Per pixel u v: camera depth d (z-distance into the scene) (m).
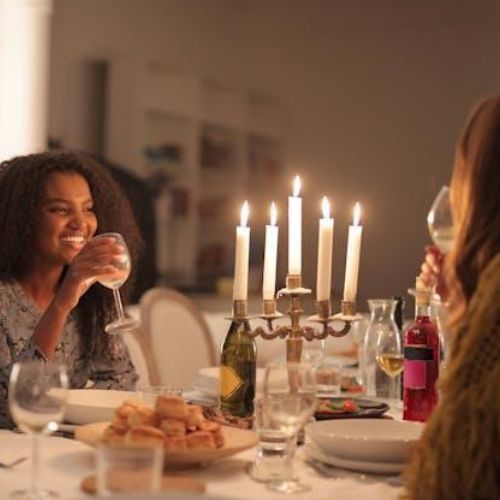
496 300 1.75
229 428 2.26
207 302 9.73
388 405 2.81
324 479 2.05
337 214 10.95
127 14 9.19
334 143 11.00
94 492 1.76
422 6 10.54
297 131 11.20
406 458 2.07
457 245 1.92
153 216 7.63
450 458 1.73
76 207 3.09
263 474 2.04
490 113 1.91
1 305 2.94
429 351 2.59
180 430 2.04
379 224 10.77
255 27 11.38
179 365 4.64
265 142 11.32
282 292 2.55
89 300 3.13
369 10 10.82
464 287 1.91
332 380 2.89
